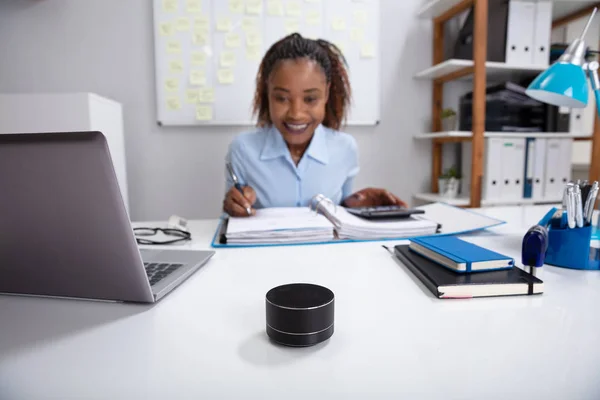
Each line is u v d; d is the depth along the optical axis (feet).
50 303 1.51
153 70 6.18
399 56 6.65
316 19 6.24
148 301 1.46
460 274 1.64
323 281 1.75
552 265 1.96
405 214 2.85
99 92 6.15
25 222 1.33
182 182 6.44
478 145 5.61
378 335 1.22
